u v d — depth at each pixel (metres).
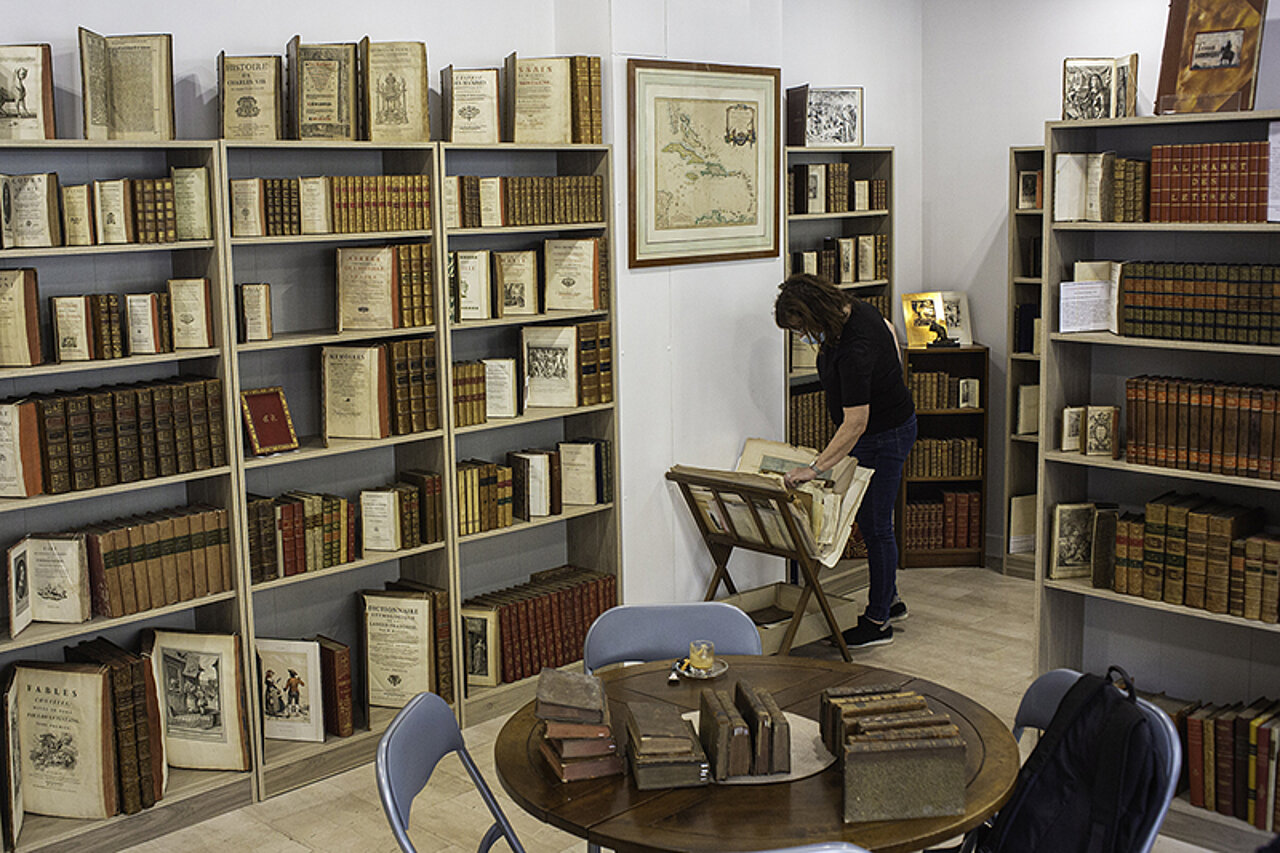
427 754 2.53
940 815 2.13
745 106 5.10
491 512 4.45
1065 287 3.72
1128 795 2.33
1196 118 3.38
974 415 6.47
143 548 3.57
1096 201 3.65
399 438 4.11
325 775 4.02
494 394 4.50
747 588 5.38
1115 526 3.72
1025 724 2.73
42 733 3.51
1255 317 3.31
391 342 4.14
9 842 3.33
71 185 3.58
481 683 4.46
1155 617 3.94
